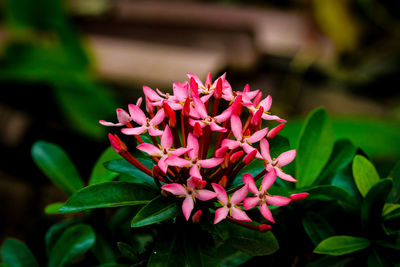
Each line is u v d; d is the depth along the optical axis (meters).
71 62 0.86
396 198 0.39
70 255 0.38
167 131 0.33
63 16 0.88
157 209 0.33
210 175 0.35
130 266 0.36
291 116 1.14
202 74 0.99
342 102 1.21
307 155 0.40
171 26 1.22
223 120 0.34
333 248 0.36
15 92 1.00
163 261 0.34
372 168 0.38
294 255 0.39
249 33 1.20
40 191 0.90
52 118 0.99
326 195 0.37
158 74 0.99
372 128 0.56
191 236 0.34
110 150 0.41
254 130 0.34
